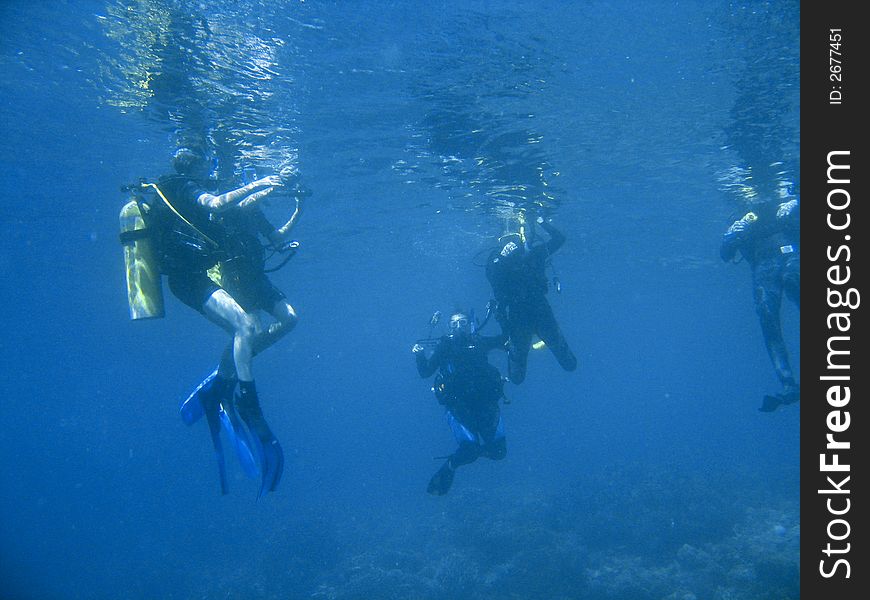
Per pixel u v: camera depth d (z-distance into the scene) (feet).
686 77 36.60
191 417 15.66
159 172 49.60
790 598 44.39
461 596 54.75
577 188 60.03
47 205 58.54
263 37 30.32
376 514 107.55
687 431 233.14
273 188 15.66
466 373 27.94
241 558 86.79
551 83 36.76
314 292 126.93
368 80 35.24
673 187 61.46
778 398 21.56
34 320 126.11
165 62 32.40
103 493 211.20
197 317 135.85
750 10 29.78
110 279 97.25
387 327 214.48
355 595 56.29
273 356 266.77
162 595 75.41
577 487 86.63
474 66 34.32
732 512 73.72
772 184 57.36
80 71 33.17
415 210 65.87
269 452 13.91
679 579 54.34
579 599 51.83
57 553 112.27
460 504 90.68
